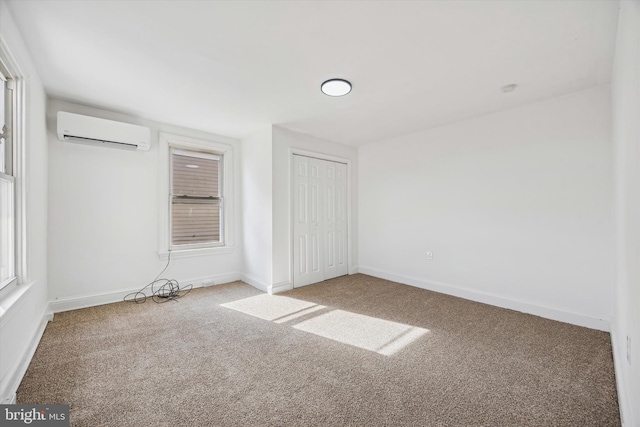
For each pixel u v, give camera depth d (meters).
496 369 1.91
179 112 3.21
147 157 3.47
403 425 1.42
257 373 1.87
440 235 3.71
